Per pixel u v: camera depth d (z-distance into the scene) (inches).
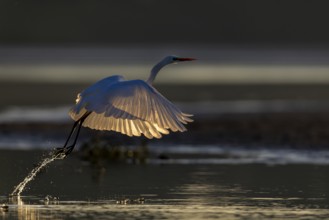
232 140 925.2
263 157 805.2
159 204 573.6
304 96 1568.7
